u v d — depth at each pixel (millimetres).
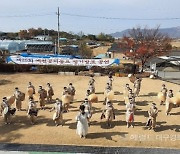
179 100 18625
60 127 16672
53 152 12602
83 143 14422
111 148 13148
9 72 33938
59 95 23812
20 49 61531
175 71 32562
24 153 12445
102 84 28125
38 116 18656
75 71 33844
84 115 15047
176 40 119938
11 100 18703
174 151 12844
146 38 47031
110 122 17344
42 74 33062
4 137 15164
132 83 28469
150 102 21969
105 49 79438
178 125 17031
